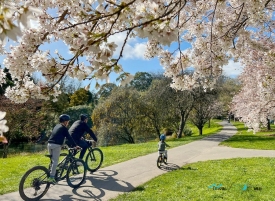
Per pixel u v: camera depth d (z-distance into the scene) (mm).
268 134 24047
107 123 24953
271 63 5301
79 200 5504
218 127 40719
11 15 949
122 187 6520
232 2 4234
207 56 4410
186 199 5672
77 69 2045
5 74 2896
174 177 7625
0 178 7371
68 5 2041
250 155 12031
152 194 5996
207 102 24438
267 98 7332
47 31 2121
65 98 29078
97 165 8242
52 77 2096
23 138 24953
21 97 2316
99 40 1622
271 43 5602
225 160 10547
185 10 4648
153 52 3738
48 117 24578
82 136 7484
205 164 9688
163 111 24672
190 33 4996
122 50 1739
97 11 1716
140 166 9047
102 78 1804
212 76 4402
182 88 4348
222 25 4480
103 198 5668
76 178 6473
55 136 5664
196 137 22484
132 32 1849
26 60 2133
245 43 5000
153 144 17062
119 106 25109
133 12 1764
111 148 15789
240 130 32500
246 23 4207
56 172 5895
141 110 25031
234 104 25328
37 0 2146
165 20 1622
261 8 3244
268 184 6707
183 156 11703
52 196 5703
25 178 5273
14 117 17562
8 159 10625
